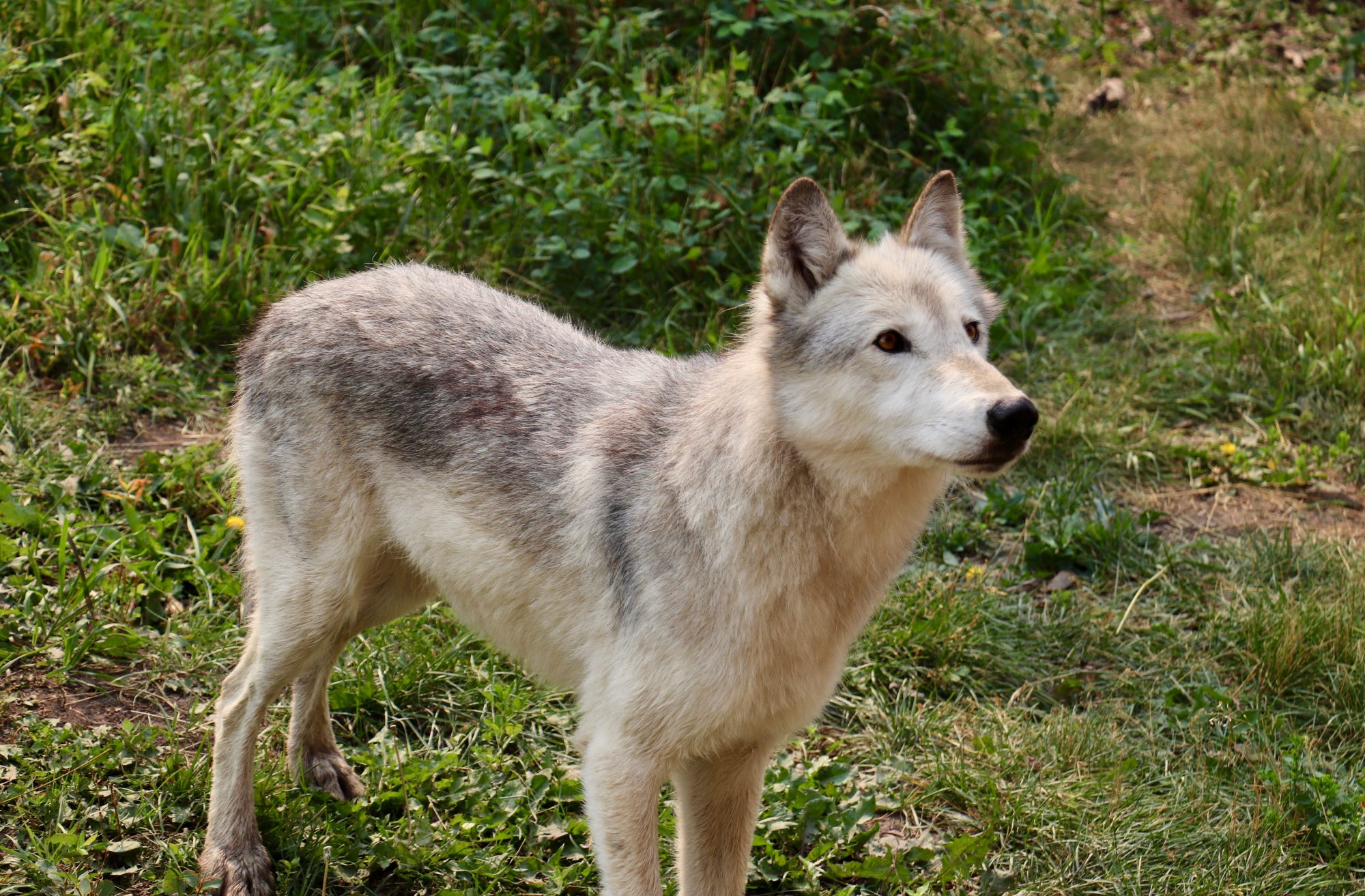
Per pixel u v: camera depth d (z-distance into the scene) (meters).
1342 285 7.13
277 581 3.54
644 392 3.30
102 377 5.36
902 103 7.92
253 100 6.40
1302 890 3.62
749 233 6.41
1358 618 4.76
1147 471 5.96
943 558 5.21
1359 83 10.91
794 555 2.91
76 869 3.27
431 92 6.91
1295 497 5.84
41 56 6.33
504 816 3.62
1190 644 4.80
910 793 3.99
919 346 2.87
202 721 3.88
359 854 3.46
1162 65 11.10
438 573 3.51
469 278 3.93
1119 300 7.30
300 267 5.82
